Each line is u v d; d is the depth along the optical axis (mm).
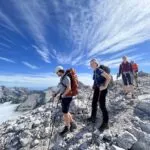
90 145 2373
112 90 5191
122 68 4426
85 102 3861
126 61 4391
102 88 2535
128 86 4441
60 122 3117
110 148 2283
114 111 3518
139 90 5160
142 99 4094
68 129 2754
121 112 3418
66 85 2559
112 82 2672
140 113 3348
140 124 2869
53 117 3314
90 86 6113
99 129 2664
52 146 2537
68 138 2592
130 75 4391
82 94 4582
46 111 3713
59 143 2525
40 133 2863
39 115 3584
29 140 2754
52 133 2818
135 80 5559
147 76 8711
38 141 2699
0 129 3531
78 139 2533
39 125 3135
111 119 3109
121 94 4656
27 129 3064
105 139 2457
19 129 3127
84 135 2594
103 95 2602
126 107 3627
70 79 2590
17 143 2771
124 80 4418
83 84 6387
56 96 2721
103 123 2668
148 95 4605
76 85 2645
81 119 3100
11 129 3238
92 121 2920
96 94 2857
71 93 2602
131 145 2342
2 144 2850
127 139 2375
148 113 3316
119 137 2410
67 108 2652
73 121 2820
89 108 3504
